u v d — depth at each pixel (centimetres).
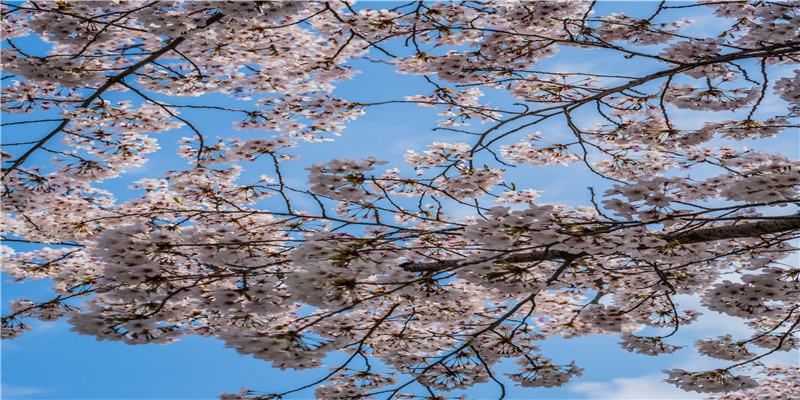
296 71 574
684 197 532
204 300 475
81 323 401
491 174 568
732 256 614
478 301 617
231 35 532
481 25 502
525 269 428
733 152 569
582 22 487
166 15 458
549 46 504
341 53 557
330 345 380
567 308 661
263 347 355
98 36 477
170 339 477
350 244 403
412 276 437
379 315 610
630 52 458
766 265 499
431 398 602
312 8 511
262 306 413
